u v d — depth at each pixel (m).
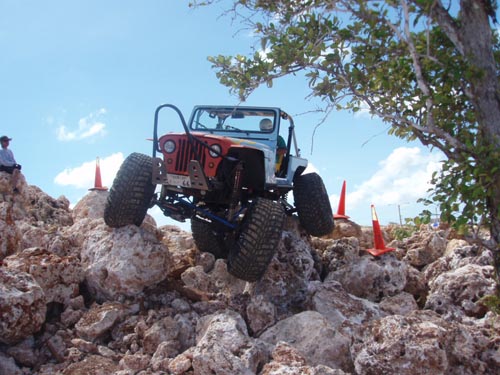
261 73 3.53
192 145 4.89
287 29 3.54
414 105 3.43
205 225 6.08
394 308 4.97
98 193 8.62
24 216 8.19
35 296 4.00
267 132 6.41
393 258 5.59
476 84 3.26
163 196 5.32
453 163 3.17
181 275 5.25
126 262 4.69
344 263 5.84
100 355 4.02
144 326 4.30
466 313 4.70
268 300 4.86
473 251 5.55
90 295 4.97
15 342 4.02
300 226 6.65
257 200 4.87
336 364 3.92
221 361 3.56
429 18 3.09
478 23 3.28
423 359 3.34
